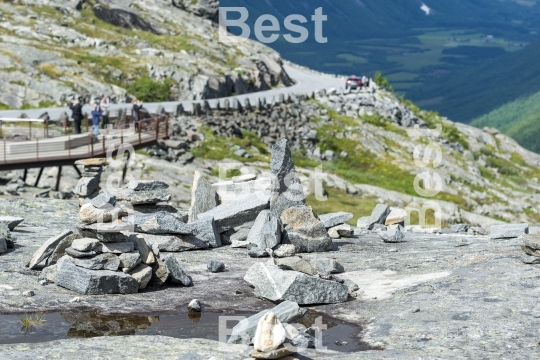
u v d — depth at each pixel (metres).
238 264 15.66
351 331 10.84
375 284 13.70
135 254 13.40
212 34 134.38
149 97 88.06
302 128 81.88
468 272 13.55
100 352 9.41
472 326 10.37
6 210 20.92
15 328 10.93
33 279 13.45
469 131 121.44
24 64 83.56
